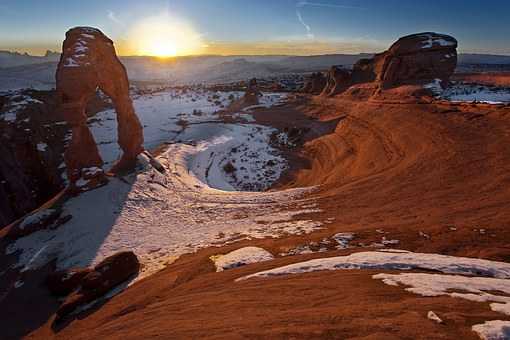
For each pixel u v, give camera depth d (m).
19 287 16.27
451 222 14.69
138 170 30.66
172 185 29.39
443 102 37.31
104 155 50.00
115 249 18.42
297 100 83.75
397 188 21.39
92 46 26.77
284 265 11.41
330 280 8.31
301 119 66.81
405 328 4.80
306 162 44.06
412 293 6.76
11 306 14.70
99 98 88.00
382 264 9.71
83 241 19.77
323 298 6.88
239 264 12.91
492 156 22.30
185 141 51.25
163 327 6.76
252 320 5.93
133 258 15.36
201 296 9.30
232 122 69.19
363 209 19.03
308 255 12.43
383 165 28.69
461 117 31.11
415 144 29.67
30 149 43.56
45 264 18.02
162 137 59.94
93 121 69.38
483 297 6.22
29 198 40.97
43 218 22.41
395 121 38.34
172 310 8.47
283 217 20.02
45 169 43.59
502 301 6.00
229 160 46.19
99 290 13.53
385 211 17.95
